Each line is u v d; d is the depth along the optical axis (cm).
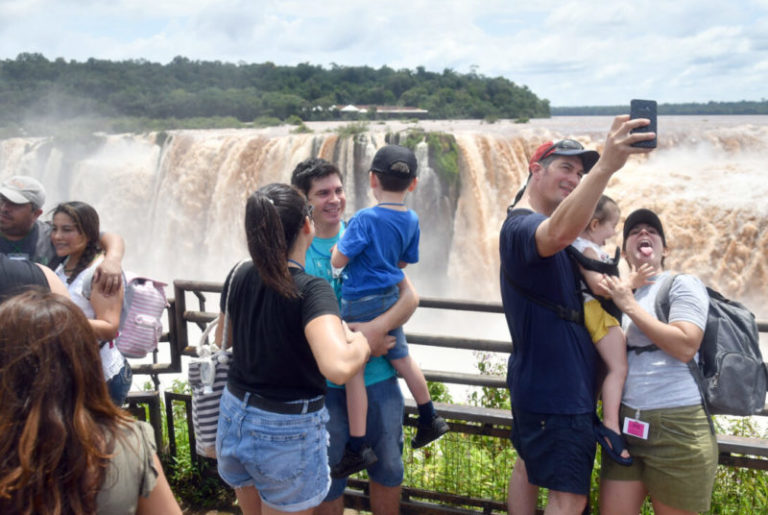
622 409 286
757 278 1880
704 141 2364
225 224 2759
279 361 240
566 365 278
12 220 367
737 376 274
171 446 436
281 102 10881
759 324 323
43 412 152
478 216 2402
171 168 2970
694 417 275
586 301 287
